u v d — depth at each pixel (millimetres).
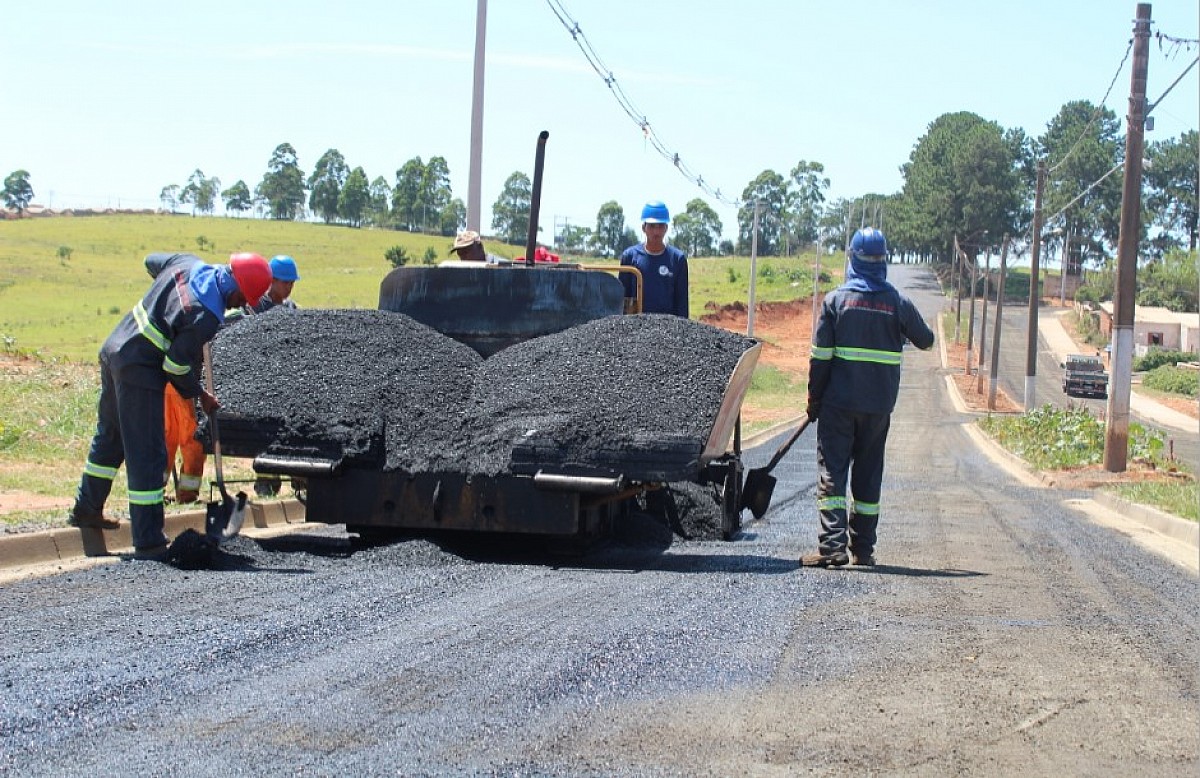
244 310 11250
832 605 7188
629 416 8375
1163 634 6688
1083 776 4336
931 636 6406
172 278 8250
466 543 9070
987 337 97438
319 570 7941
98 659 5484
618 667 5555
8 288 76812
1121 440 21812
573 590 7445
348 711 4805
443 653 5727
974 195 146000
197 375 8289
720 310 85938
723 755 4426
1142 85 21531
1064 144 159250
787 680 5438
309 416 8617
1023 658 5992
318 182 193875
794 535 11062
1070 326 104625
